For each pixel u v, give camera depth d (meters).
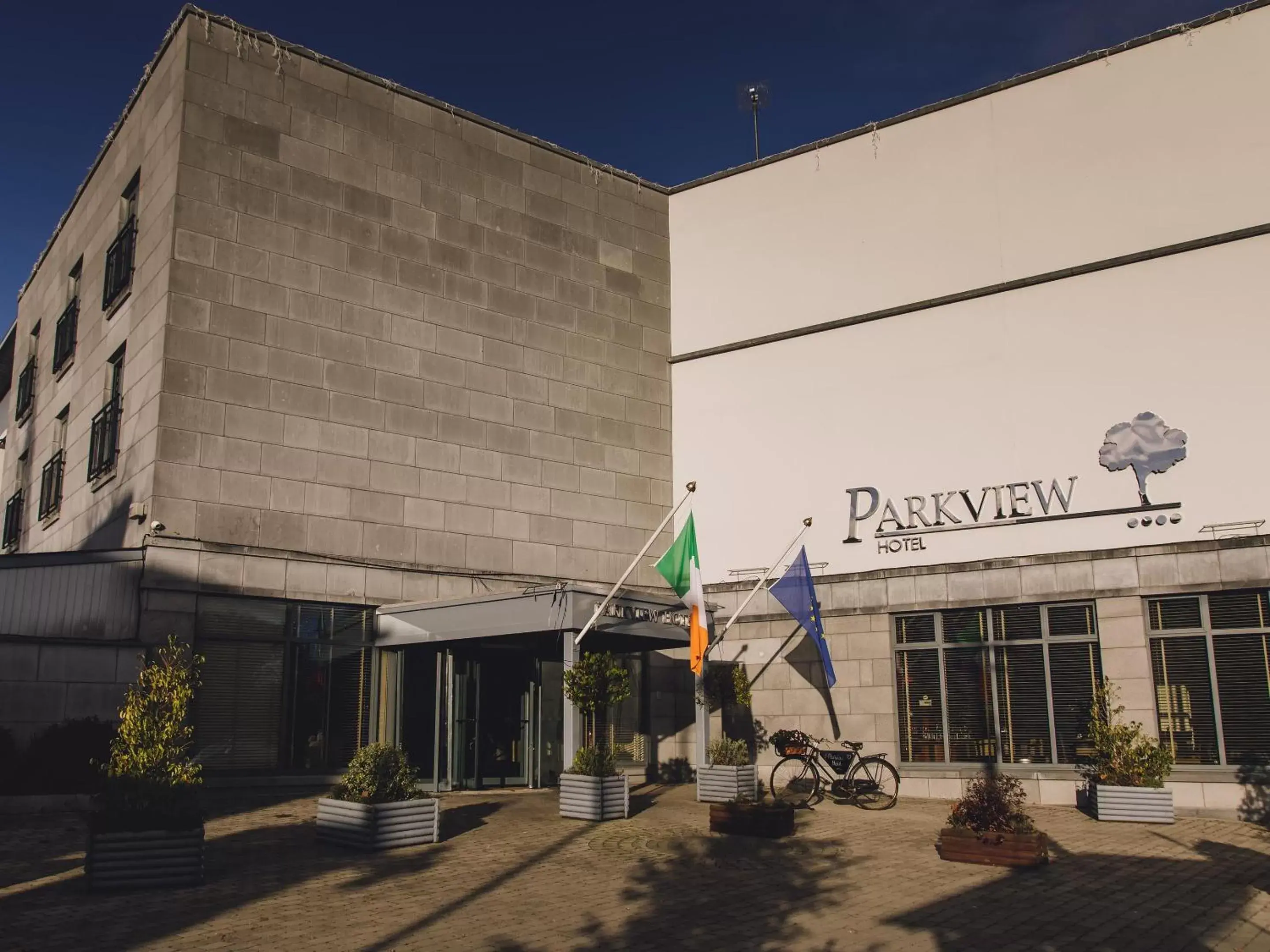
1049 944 8.97
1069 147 20.56
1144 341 19.25
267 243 19.02
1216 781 16.80
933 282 21.47
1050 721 18.36
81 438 21.58
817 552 21.72
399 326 20.34
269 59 19.64
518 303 22.09
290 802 16.48
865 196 22.61
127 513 18.09
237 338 18.41
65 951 8.27
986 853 12.30
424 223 21.05
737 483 22.94
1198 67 19.64
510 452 21.41
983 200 21.23
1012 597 18.98
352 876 11.22
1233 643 17.14
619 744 21.66
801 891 10.95
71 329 23.11
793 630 21.23
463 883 11.04
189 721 16.95
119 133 21.61
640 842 13.48
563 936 9.08
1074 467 19.42
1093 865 12.50
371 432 19.64
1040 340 20.19
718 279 24.14
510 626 17.27
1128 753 16.38
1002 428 20.25
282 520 18.36
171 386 17.62
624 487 22.98
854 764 18.98
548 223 22.91
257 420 18.39
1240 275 18.70
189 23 18.83
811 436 22.27
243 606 17.83
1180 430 18.67
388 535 19.53
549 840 13.60
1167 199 19.50
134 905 9.77
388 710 19.11
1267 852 13.56
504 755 20.17
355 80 20.66
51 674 15.52
